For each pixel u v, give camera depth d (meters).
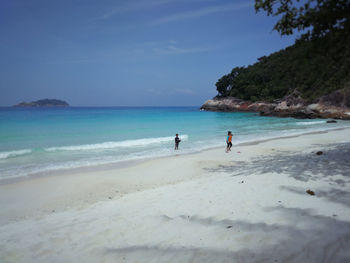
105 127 30.69
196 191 6.41
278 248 2.91
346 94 52.38
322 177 6.10
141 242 3.71
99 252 3.55
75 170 11.34
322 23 6.44
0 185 8.98
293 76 79.12
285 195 5.05
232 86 100.81
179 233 3.86
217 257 2.94
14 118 41.69
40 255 3.66
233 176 7.84
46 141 19.66
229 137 15.17
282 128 30.52
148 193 6.93
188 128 30.61
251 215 4.17
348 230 3.10
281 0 6.84
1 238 4.54
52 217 5.75
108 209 5.82
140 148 17.44
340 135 20.97
